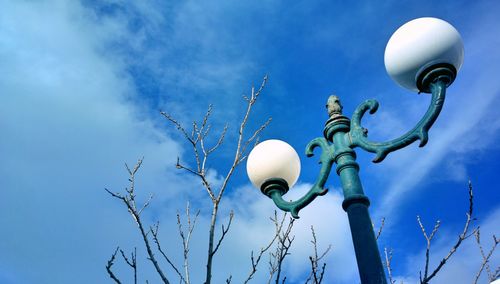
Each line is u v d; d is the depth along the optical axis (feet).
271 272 14.16
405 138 10.82
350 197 10.79
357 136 11.64
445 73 11.13
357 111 11.98
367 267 9.69
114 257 13.17
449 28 11.33
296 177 13.80
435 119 10.73
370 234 10.19
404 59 11.33
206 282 12.59
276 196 13.25
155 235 14.28
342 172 11.41
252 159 13.71
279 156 13.47
